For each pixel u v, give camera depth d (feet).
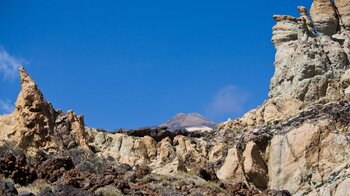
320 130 230.48
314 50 262.26
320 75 254.68
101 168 188.24
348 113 234.38
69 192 152.25
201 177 200.85
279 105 255.50
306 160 226.58
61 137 200.75
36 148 189.57
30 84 199.31
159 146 251.19
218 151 246.47
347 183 214.69
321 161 225.15
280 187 226.38
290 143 232.53
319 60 258.37
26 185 158.10
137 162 238.27
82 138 204.64
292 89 255.91
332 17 275.18
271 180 230.48
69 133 203.82
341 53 263.29
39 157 176.76
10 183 150.41
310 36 271.90
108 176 168.96
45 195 147.95
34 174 161.79
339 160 223.10
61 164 169.37
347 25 274.77
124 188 167.02
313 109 239.30
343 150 224.74
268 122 250.16
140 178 187.01
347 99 245.86
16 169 159.53
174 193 175.22
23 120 192.85
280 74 262.26
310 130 231.30
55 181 162.61
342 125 231.71
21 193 145.79
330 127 230.68
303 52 261.24
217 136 261.44
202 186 188.14
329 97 247.70
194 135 266.57
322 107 239.09
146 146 248.93
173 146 252.01
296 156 229.25
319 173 222.89
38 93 199.00
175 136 262.06
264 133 240.12
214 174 203.72
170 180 188.96
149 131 259.39
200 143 256.32
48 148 191.31
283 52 267.59
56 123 203.62
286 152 231.91
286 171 228.02
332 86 251.39
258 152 237.25
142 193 167.63
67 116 208.85
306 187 222.07
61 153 192.24
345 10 277.85
